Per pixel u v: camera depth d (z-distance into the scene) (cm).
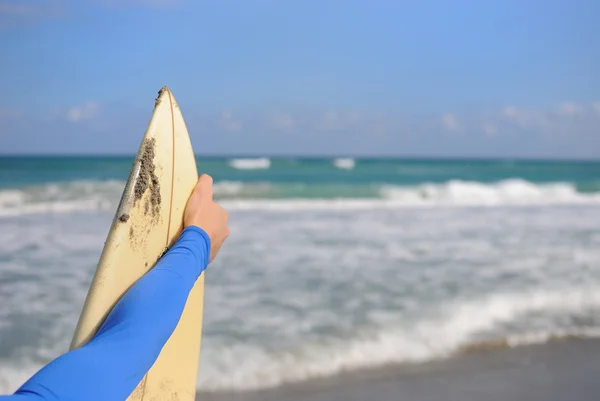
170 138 199
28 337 481
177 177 197
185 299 152
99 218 1159
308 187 1959
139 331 132
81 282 644
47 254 782
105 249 167
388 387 419
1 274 668
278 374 428
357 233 1023
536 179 2997
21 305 559
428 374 445
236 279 667
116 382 118
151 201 183
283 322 526
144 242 177
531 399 409
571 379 447
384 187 2014
